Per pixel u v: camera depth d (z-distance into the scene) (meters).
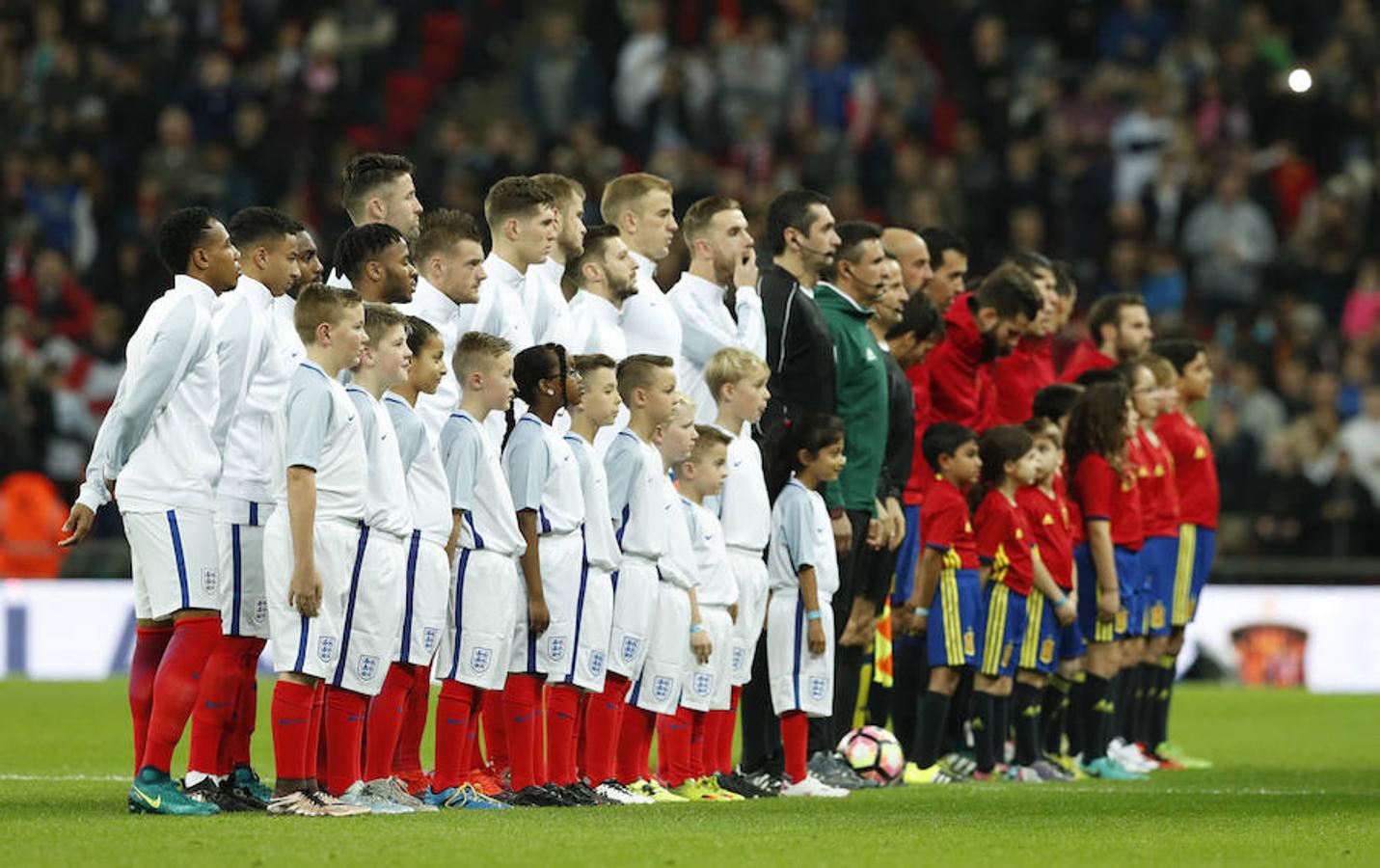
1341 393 88.25
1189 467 53.94
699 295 43.06
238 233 36.06
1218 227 93.81
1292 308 91.25
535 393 36.66
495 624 35.47
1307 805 38.66
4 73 99.56
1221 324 90.94
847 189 92.88
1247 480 82.31
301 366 33.12
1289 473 81.69
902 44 99.44
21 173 92.38
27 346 86.00
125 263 88.88
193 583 33.72
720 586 40.19
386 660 33.66
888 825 33.16
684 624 39.09
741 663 40.91
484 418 35.94
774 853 28.42
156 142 95.81
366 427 33.66
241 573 34.59
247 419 35.00
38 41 100.56
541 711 37.56
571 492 36.66
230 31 99.81
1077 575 48.78
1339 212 93.56
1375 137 97.88
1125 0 102.12
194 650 33.69
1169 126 97.12
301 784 33.28
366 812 33.03
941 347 48.22
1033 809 37.06
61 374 85.06
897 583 47.34
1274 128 97.62
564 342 40.53
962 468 44.59
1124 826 33.62
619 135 97.62
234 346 34.78
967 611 44.97
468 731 35.88
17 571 77.56
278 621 33.00
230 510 34.62
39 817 32.94
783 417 43.16
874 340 43.97
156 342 33.69
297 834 29.84
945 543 44.62
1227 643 78.88
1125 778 47.28
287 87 95.00
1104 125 97.38
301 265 37.97
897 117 97.88
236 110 94.62
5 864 26.56
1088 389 48.72
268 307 36.09
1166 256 92.00
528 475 36.03
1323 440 84.25
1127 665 50.75
